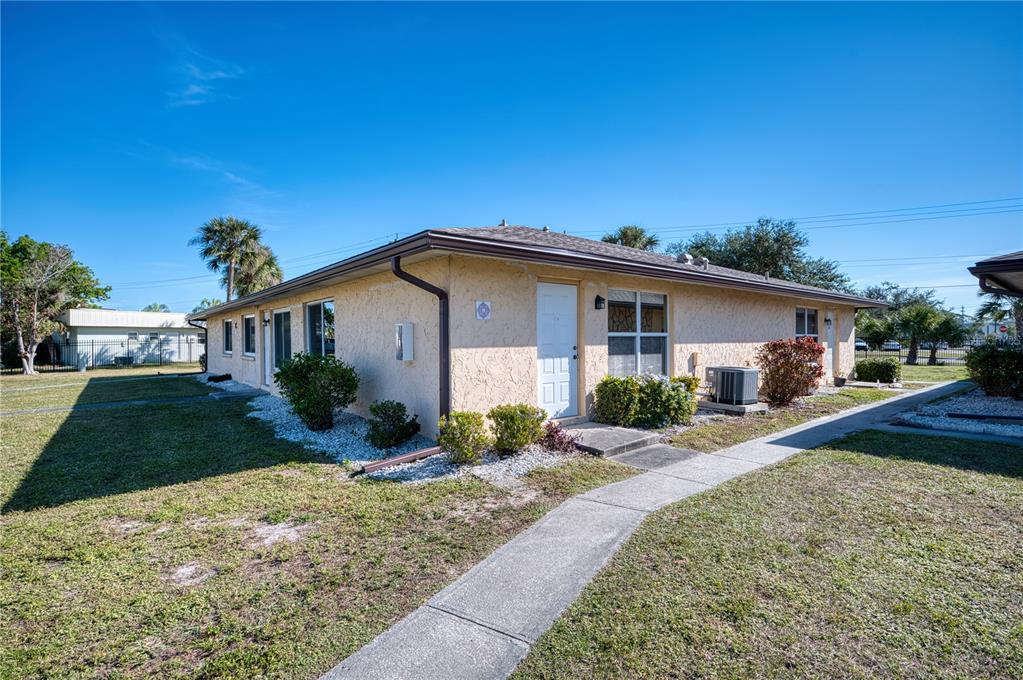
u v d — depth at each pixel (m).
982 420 8.11
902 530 3.72
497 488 4.93
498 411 6.02
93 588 3.10
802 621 2.59
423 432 6.89
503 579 3.14
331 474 5.52
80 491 5.01
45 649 2.49
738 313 10.98
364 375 8.62
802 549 3.43
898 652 2.34
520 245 5.75
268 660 2.39
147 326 30.97
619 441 6.45
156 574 3.29
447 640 2.52
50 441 7.39
